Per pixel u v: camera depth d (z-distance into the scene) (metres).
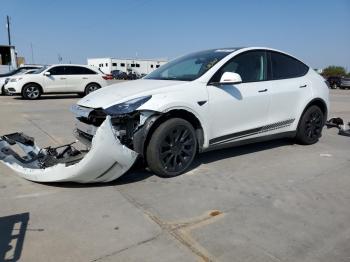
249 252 2.85
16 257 2.75
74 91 16.08
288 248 2.91
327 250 2.89
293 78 5.88
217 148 4.97
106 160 3.88
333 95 23.03
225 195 3.97
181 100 4.36
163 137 4.27
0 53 23.80
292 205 3.73
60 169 3.94
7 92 16.77
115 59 64.56
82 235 3.08
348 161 5.34
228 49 5.40
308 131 6.17
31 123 8.55
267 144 6.30
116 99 4.28
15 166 4.28
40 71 15.76
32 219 3.36
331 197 3.96
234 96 4.93
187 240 3.02
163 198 3.87
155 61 68.81
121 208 3.61
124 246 2.92
